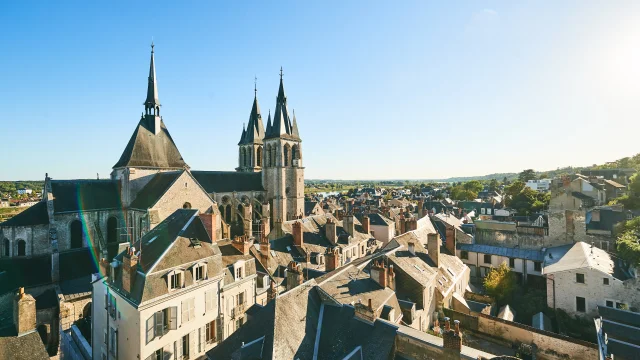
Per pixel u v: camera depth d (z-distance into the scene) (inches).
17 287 1480.1
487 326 1347.2
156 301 917.2
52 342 1491.1
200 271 1061.8
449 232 2036.2
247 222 1950.1
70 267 1667.1
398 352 816.9
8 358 657.0
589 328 1504.7
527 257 2055.9
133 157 2009.1
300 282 1199.6
